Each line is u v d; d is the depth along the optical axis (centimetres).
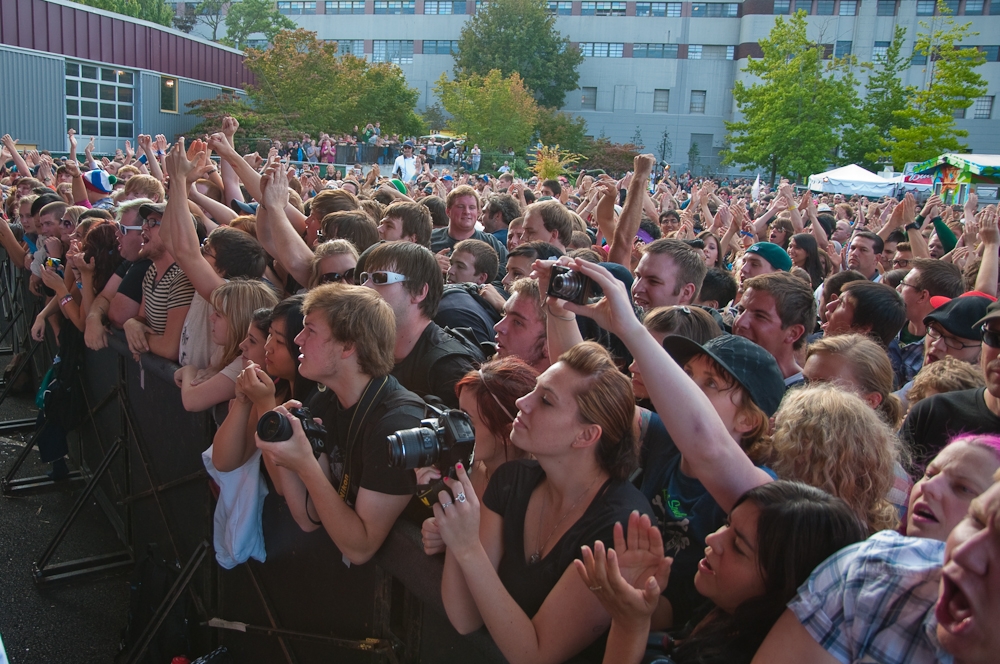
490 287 351
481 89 3903
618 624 137
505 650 156
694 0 5175
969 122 4622
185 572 289
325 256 315
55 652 318
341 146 2778
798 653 124
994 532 96
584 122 4538
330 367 210
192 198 524
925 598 115
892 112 3675
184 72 3070
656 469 204
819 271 571
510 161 3597
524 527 177
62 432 452
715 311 368
